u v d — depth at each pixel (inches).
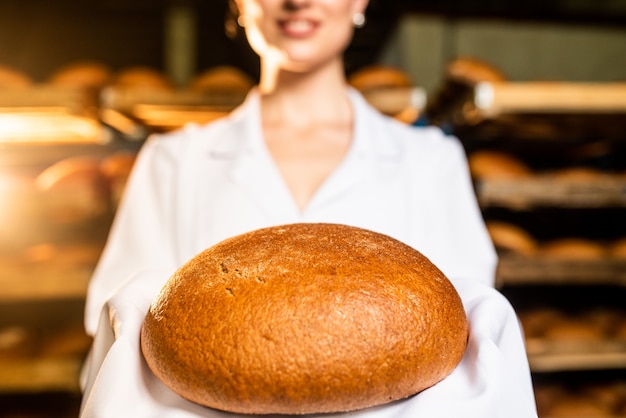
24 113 78.3
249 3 43.8
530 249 87.1
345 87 52.2
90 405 19.5
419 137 51.4
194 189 45.7
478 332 21.0
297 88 48.4
